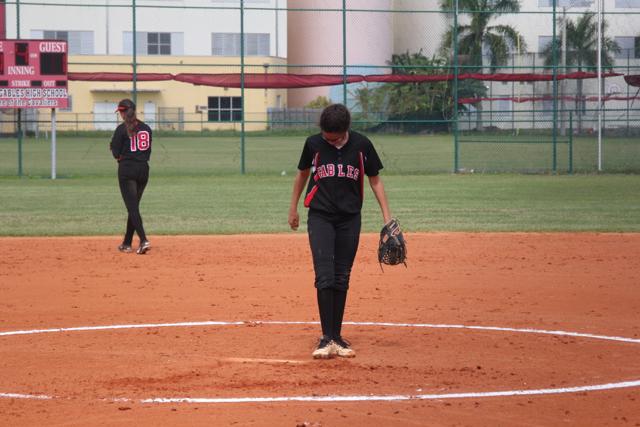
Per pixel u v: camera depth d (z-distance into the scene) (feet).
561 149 296.10
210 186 190.39
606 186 184.75
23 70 201.57
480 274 86.17
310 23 442.50
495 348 56.39
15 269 89.30
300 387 46.93
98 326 63.46
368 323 64.64
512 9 363.97
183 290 78.28
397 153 295.28
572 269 89.10
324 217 55.57
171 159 284.41
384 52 440.86
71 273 87.10
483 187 184.14
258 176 215.92
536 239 110.63
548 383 47.80
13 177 210.18
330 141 54.80
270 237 113.70
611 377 49.14
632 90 297.94
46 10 403.13
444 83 339.77
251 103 441.27
